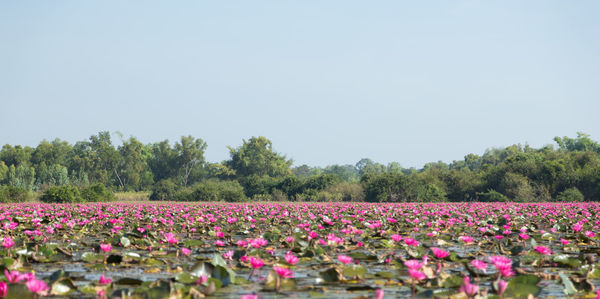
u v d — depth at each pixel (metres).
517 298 6.59
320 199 61.44
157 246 12.59
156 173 107.12
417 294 6.76
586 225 19.31
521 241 14.20
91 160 102.81
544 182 53.25
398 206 38.38
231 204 45.19
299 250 11.23
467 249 12.74
